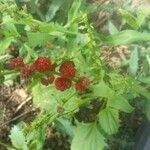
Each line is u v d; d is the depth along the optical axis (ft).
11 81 1.14
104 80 0.64
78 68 0.63
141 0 1.07
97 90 0.62
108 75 0.63
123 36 0.58
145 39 0.57
